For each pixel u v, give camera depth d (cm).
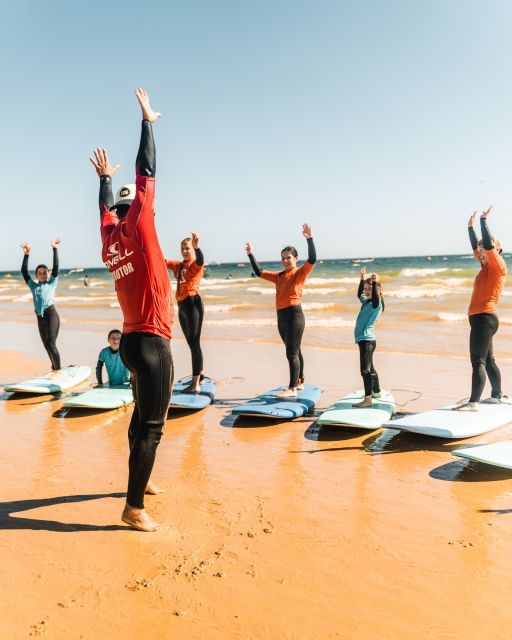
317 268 7481
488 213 680
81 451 595
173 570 345
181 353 1312
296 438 648
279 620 296
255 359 1201
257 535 396
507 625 292
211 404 817
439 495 473
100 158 435
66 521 416
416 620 297
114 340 849
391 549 376
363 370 718
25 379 1015
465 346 1327
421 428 612
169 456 584
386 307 2342
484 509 443
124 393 810
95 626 289
